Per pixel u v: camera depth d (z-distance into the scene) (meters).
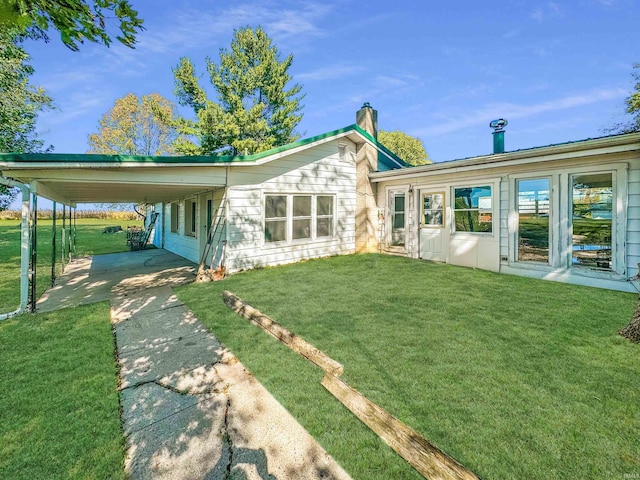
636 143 4.87
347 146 10.11
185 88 20.31
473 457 1.87
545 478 1.73
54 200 7.32
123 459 1.96
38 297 5.84
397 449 1.29
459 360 3.05
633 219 5.27
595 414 2.22
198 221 9.73
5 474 1.83
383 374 2.82
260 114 20.84
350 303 4.99
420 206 9.18
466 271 7.32
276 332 2.08
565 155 5.72
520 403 2.36
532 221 6.63
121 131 29.05
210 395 2.63
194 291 6.05
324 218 9.68
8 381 2.83
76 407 2.46
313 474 1.82
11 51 7.44
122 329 4.14
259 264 8.02
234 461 1.94
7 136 9.08
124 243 16.61
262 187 8.02
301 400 2.53
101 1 1.67
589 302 4.80
